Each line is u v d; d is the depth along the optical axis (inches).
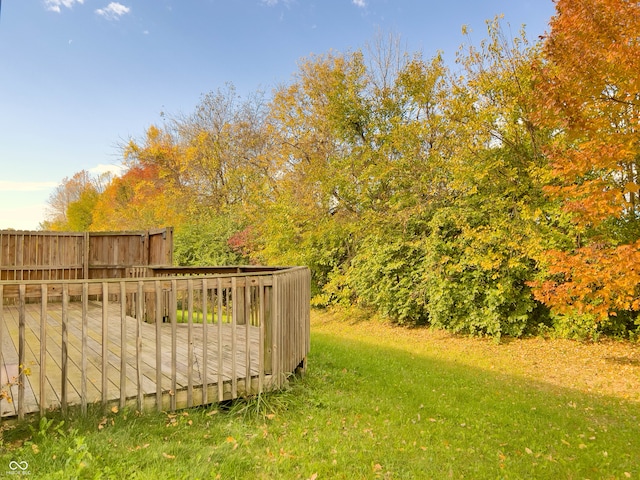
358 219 480.1
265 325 160.4
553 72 251.6
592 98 236.2
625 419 179.3
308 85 640.4
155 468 94.5
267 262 550.6
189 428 123.8
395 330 417.7
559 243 319.3
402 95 525.7
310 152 616.1
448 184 383.6
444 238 391.9
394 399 184.5
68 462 90.1
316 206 521.7
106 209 1082.7
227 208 733.3
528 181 340.5
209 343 212.1
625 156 226.5
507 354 316.8
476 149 346.3
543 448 140.3
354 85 536.7
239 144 853.8
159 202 837.8
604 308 250.4
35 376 144.3
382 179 459.2
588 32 220.2
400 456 120.2
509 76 327.6
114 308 330.6
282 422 141.2
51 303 357.7
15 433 106.2
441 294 363.9
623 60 212.4
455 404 187.8
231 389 145.8
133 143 887.7
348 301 478.3
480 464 120.8
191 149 839.1
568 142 298.4
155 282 129.3
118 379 143.7
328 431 135.2
